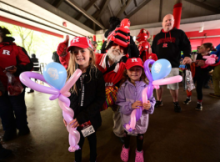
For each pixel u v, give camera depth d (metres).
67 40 1.02
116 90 1.20
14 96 1.40
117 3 5.70
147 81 1.10
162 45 2.05
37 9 3.22
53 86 0.65
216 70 2.57
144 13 6.50
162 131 1.56
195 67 2.11
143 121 1.06
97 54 1.22
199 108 2.15
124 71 1.16
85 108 0.90
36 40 7.07
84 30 5.46
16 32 6.05
